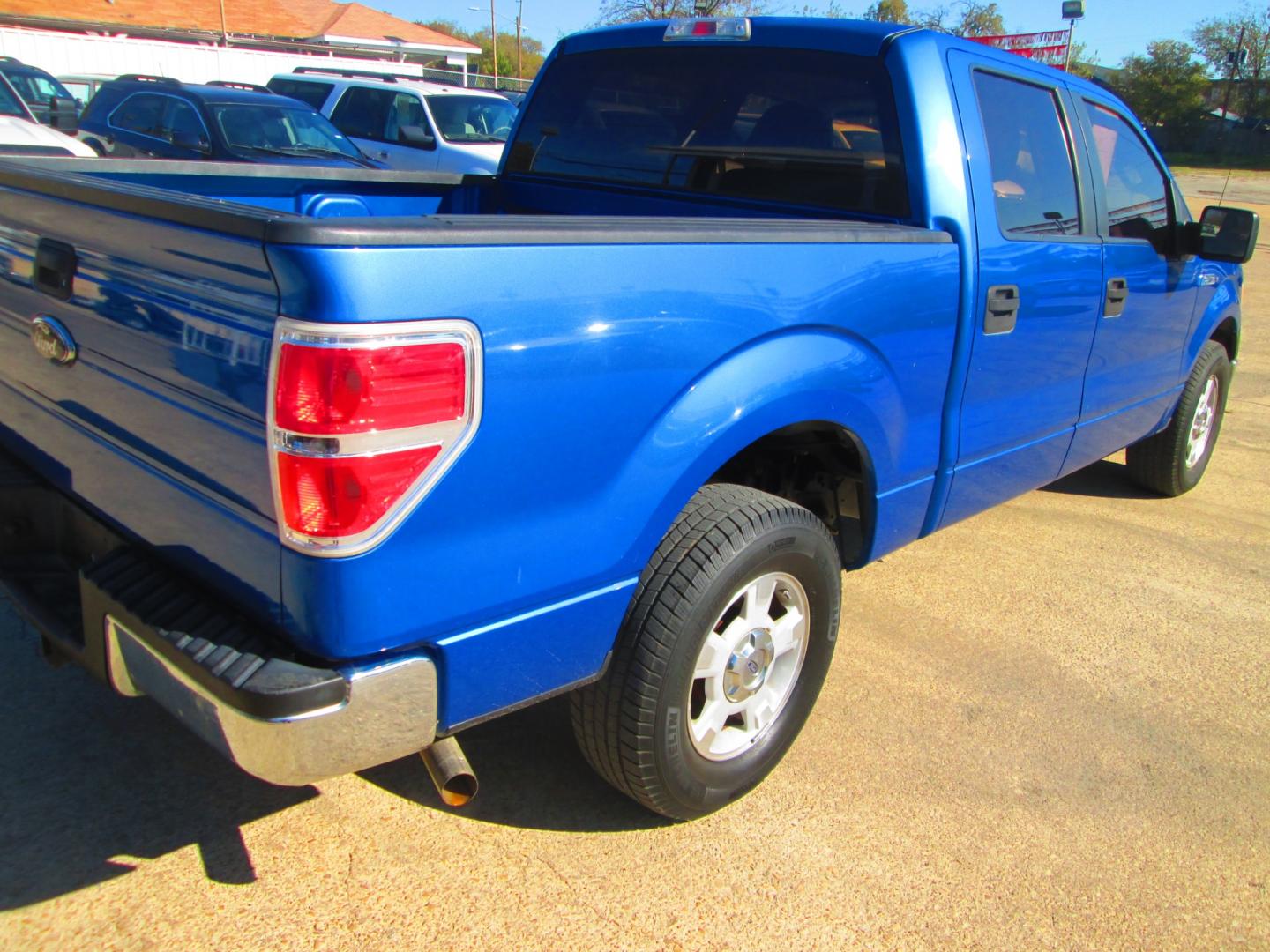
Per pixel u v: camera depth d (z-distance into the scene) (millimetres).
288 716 1836
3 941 2203
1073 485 5863
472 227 1853
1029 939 2436
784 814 2814
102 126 10641
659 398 2238
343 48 37375
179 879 2414
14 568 2641
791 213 3277
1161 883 2654
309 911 2348
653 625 2342
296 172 3787
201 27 36656
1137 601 4324
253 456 1845
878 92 3104
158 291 2002
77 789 2691
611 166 3891
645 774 2465
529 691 2207
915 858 2676
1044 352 3607
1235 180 35969
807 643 2840
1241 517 5438
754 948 2342
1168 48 55062
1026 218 3428
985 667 3688
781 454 3199
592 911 2414
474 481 1932
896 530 3211
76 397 2373
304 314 1711
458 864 2531
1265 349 9906
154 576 2158
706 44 3559
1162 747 3266
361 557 1817
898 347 2889
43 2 33406
